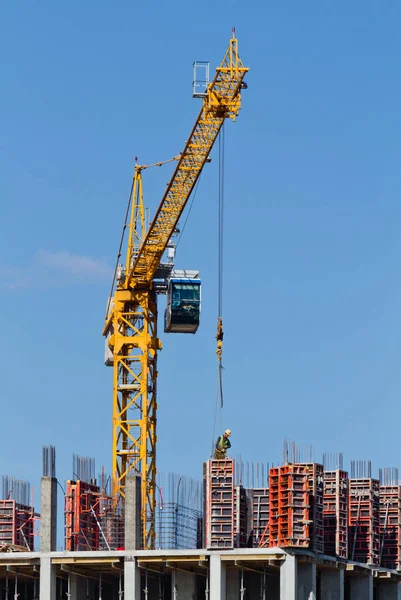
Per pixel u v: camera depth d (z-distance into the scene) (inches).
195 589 4889.3
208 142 6451.8
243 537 4960.6
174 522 5083.7
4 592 5132.9
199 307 6993.1
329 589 5039.4
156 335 7313.0
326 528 5103.3
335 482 5147.6
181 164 6540.4
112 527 5196.9
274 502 4845.0
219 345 5979.3
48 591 4820.4
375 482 5310.0
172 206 6761.8
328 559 4918.8
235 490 4970.5
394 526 5383.9
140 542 4886.8
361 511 5246.1
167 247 7170.3
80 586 4958.2
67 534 5034.5
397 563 5339.6
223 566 4783.5
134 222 7229.3
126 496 4896.7
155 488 7170.3
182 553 4790.8
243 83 6230.3
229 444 5118.1
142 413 7175.2
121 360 7273.6
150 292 7317.9
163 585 5054.1
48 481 4901.6
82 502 5128.0
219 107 6259.8
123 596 5083.7
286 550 4744.1
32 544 5428.2
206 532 4832.7
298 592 4800.7
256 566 4896.7
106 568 4960.6
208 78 6294.3
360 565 5132.9
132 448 7190.0
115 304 7317.9
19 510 5359.3
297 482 4803.2
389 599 5388.8
